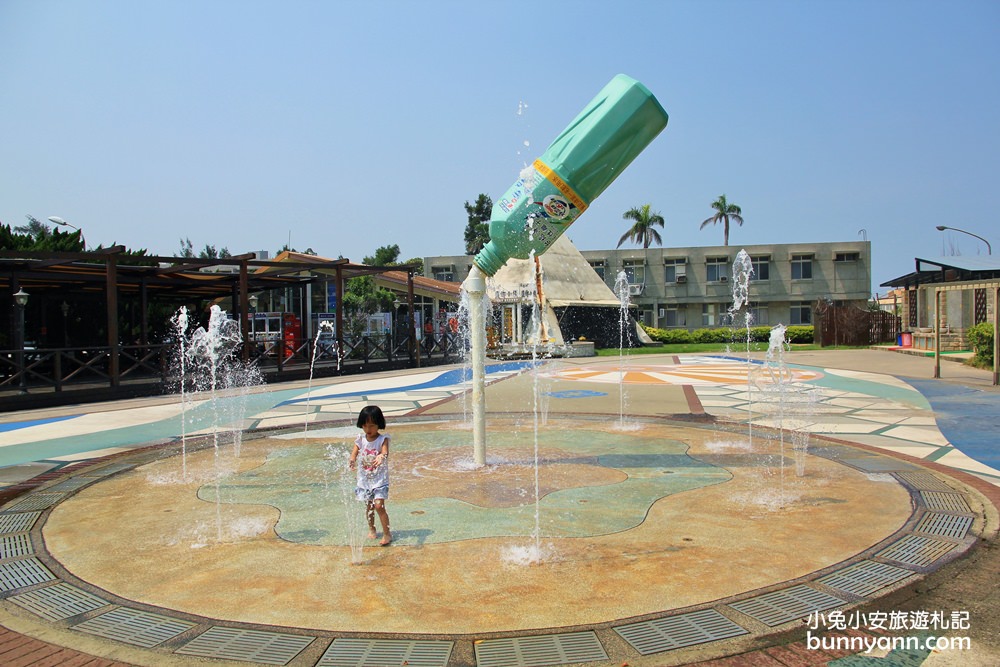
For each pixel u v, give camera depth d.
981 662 2.96
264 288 23.55
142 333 20.12
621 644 3.15
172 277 20.33
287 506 5.64
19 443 9.21
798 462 7.07
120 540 4.80
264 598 3.72
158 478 6.80
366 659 3.04
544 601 3.62
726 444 8.20
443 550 4.43
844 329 34.97
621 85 5.91
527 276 32.75
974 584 3.80
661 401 12.95
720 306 45.69
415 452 7.82
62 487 6.46
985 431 9.08
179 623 3.44
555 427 9.70
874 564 4.10
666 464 7.03
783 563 4.12
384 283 29.97
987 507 5.31
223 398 14.62
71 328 23.30
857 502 5.48
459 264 44.28
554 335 30.91
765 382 16.50
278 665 3.00
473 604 3.59
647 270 46.12
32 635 3.32
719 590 3.74
